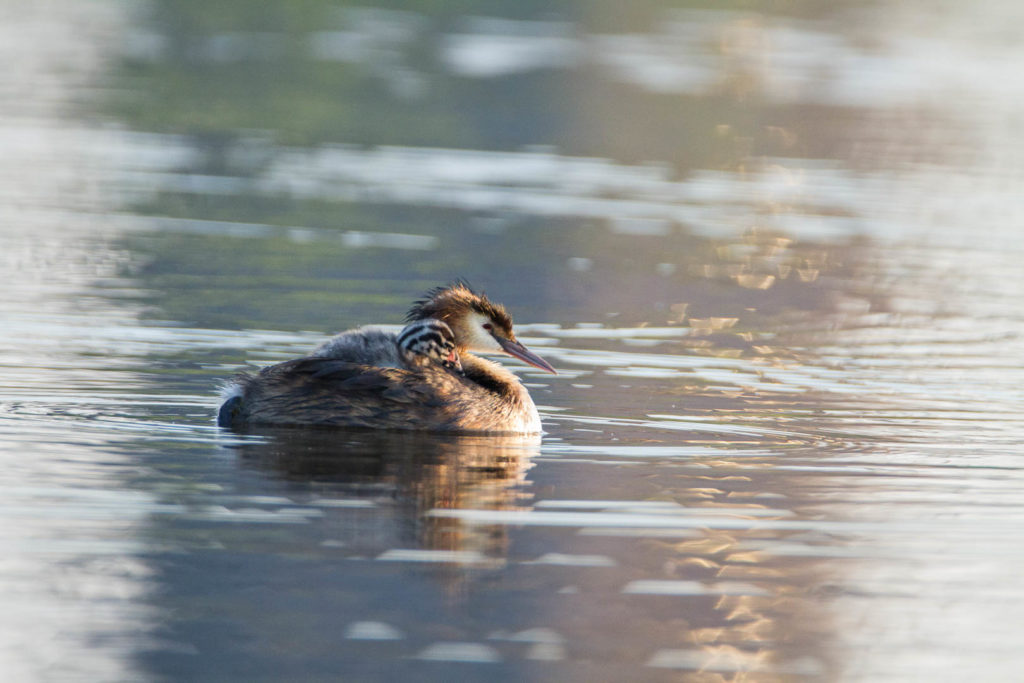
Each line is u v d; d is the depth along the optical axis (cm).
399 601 972
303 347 1706
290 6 5434
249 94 3897
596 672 890
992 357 1825
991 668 922
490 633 933
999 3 6134
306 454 1283
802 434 1430
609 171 3247
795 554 1082
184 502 1136
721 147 3547
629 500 1191
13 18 4931
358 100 3891
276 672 868
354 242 2431
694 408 1526
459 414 1390
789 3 5869
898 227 2777
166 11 5300
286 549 1048
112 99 3709
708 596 1003
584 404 1538
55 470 1196
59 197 2634
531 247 2475
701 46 4969
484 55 4641
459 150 3381
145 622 927
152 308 1875
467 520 1127
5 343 1644
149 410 1405
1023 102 4253
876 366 1761
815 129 3812
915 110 4069
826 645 945
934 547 1102
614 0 5900
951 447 1386
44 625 916
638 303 2111
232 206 2673
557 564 1042
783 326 1998
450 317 1526
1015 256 2525
